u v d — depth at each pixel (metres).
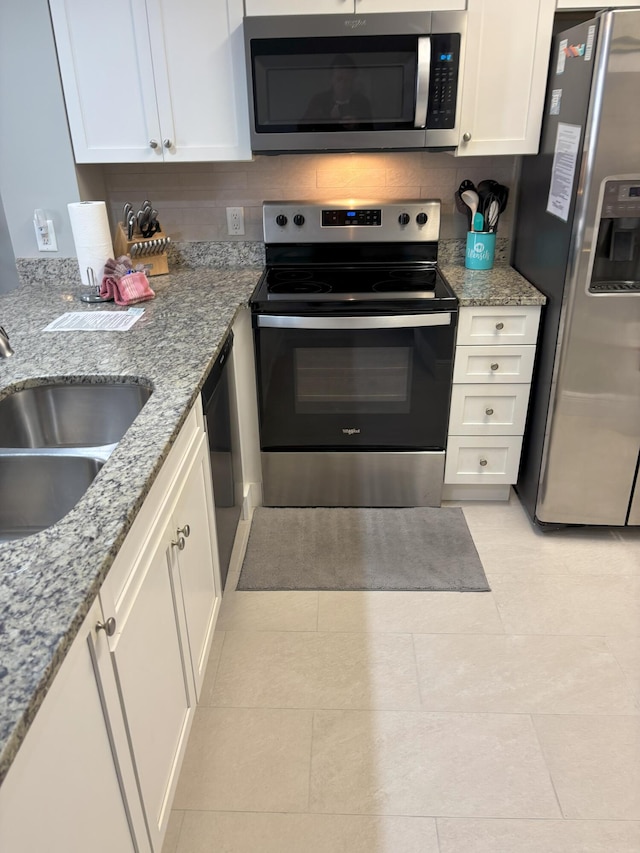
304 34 2.08
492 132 2.25
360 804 1.51
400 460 2.52
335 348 2.31
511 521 2.53
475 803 1.51
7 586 0.88
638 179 1.89
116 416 1.70
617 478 2.31
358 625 2.03
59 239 2.49
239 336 2.30
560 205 2.09
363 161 2.60
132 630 1.09
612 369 2.14
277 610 2.09
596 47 1.79
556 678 1.83
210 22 2.13
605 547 2.38
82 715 0.89
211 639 1.82
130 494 1.09
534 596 2.13
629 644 1.94
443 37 2.08
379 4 2.09
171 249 2.74
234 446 2.27
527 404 2.42
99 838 0.96
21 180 2.38
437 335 2.28
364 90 2.15
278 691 1.80
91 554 0.94
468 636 1.98
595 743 1.65
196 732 1.69
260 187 2.64
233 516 2.26
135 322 2.04
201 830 1.46
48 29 2.15
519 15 2.10
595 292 2.04
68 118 2.28
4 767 0.64
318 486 2.58
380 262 2.64
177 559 1.40
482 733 1.67
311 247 2.62
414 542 2.41
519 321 2.29
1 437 1.58
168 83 2.21
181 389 1.50
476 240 2.58
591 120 1.85
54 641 0.78
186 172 2.62
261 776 1.58
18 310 2.22
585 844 1.42
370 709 1.75
